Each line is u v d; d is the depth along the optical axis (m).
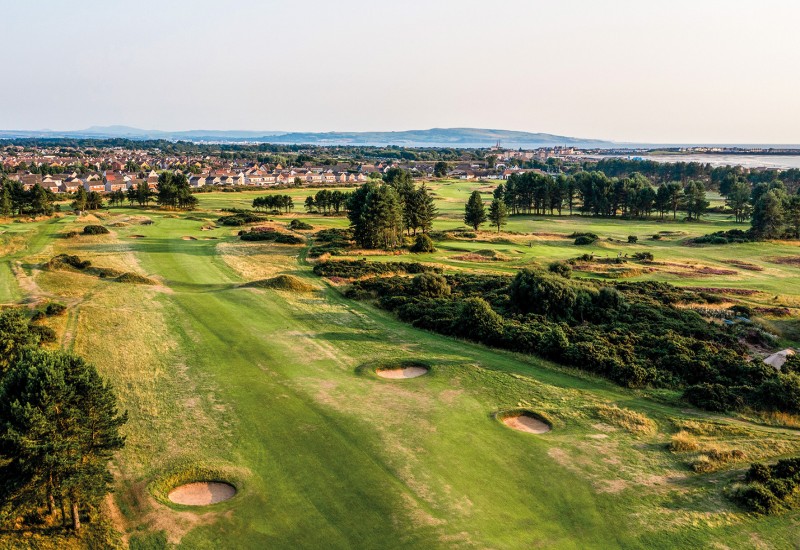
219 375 36.59
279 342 43.50
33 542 20.34
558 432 29.91
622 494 24.08
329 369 38.38
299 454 27.12
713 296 60.12
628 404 33.41
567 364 39.28
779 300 61.59
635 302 55.16
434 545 20.78
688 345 42.06
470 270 76.06
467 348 43.09
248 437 28.67
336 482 24.86
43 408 20.67
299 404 32.47
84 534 21.16
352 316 51.81
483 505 23.31
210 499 24.14
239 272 69.12
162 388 34.34
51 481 20.47
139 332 44.56
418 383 36.09
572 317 50.41
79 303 51.62
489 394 34.41
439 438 28.83
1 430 20.39
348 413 31.39
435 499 23.66
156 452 27.09
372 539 21.17
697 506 23.16
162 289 58.94
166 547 20.70
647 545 20.88
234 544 20.92
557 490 24.38
